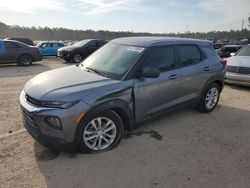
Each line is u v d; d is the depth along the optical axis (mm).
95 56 4812
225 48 14898
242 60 8203
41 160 3523
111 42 5020
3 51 12859
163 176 3262
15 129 4516
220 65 5648
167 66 4516
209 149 4020
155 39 4672
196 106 5578
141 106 4125
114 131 3859
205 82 5348
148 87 4133
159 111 4496
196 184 3129
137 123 4188
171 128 4773
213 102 5805
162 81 4355
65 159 3564
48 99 3293
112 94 3641
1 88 7660
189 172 3373
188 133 4586
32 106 3383
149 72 3896
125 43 4652
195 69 5031
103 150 3795
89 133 3623
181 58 4820
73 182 3082
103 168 3387
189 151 3928
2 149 3787
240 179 3270
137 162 3557
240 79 7922
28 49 13750
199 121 5191
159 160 3633
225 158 3768
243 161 3705
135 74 3979
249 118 5480
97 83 3682
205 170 3436
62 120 3264
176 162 3600
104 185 3047
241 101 6777
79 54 15773
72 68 4578
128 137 4320
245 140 4398
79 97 3371
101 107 3545
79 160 3551
